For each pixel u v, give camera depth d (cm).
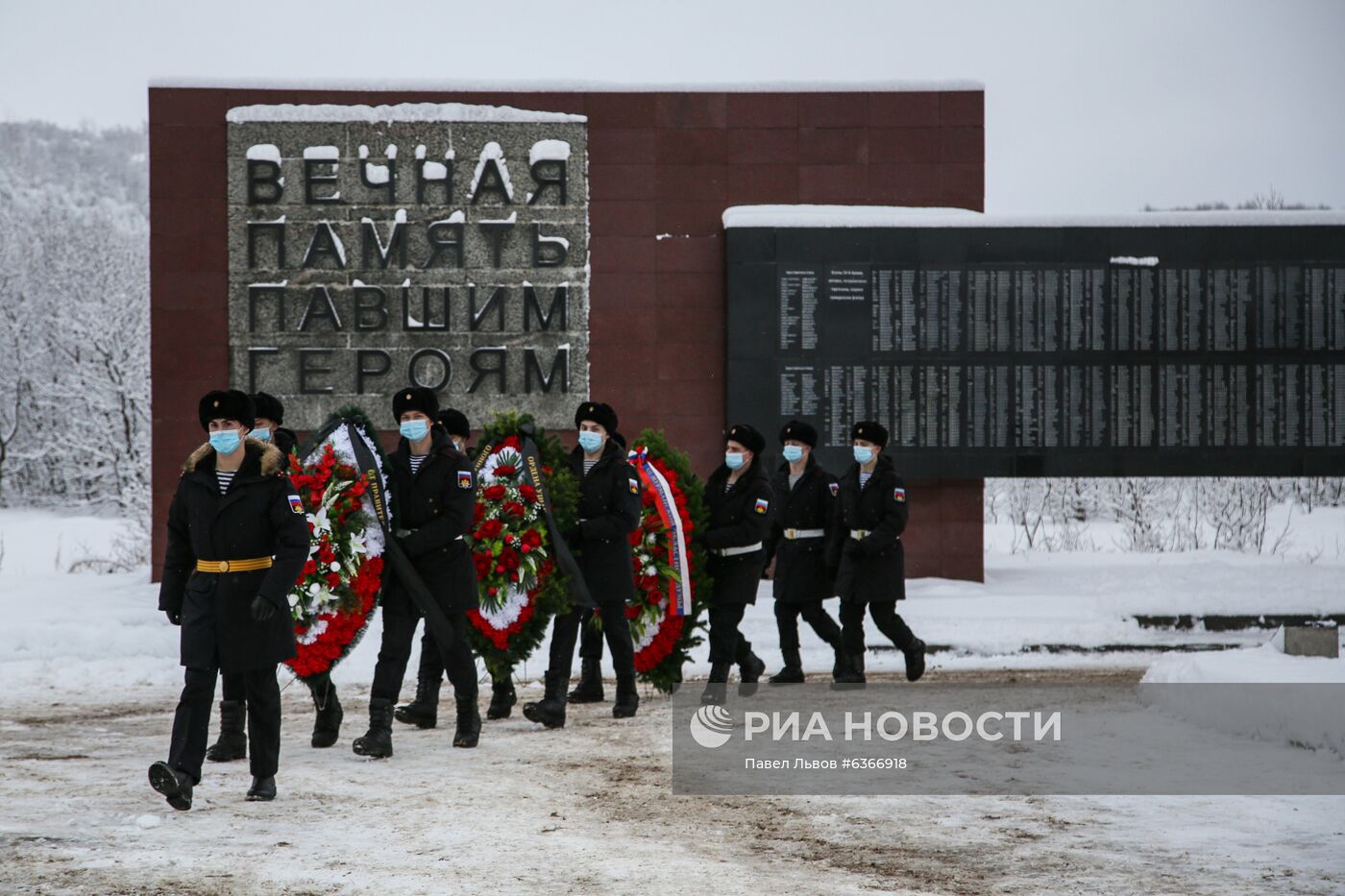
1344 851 584
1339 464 1669
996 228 1673
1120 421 1673
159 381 1686
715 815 659
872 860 570
